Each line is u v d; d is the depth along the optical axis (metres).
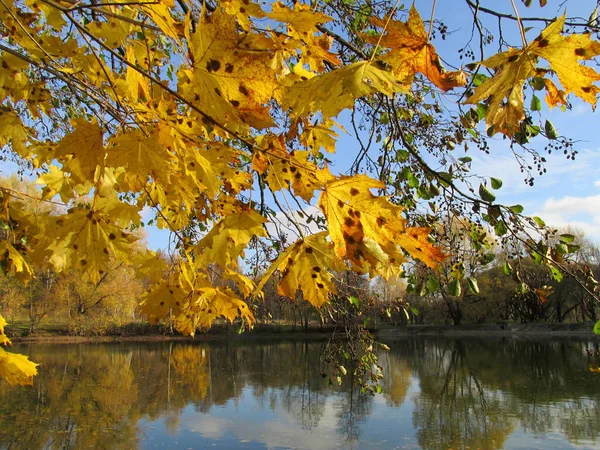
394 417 12.95
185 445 10.53
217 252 1.50
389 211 1.31
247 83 1.19
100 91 1.61
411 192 3.72
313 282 1.51
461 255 2.99
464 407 13.75
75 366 20.75
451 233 3.06
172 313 1.98
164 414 13.26
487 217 2.54
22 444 10.36
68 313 31.94
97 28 1.70
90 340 33.53
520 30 1.15
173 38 1.21
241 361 23.08
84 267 1.63
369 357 4.36
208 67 1.18
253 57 1.16
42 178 2.09
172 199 1.83
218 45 1.15
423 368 20.25
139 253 1.95
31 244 2.20
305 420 12.80
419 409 13.73
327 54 1.47
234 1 1.21
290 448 10.46
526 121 2.54
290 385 17.31
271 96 1.20
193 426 12.02
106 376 18.36
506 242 2.82
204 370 20.33
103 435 11.15
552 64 1.15
